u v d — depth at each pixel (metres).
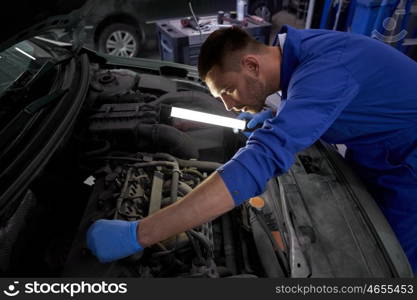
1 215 0.85
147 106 1.53
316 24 4.01
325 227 1.08
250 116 1.61
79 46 1.55
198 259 1.00
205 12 4.35
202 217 0.84
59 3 1.03
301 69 0.98
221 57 0.98
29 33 1.02
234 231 1.22
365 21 3.26
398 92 1.05
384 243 1.03
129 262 0.95
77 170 1.29
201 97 1.72
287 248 1.07
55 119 1.13
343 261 0.99
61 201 1.24
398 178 1.28
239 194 0.83
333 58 0.98
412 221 1.37
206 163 1.37
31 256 1.07
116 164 1.26
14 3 0.84
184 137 1.44
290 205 1.16
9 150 0.97
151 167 1.23
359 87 0.98
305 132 0.85
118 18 4.18
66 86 1.30
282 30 1.13
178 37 3.17
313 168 1.35
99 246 0.89
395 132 1.15
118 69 1.99
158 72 2.06
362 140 1.21
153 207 1.05
